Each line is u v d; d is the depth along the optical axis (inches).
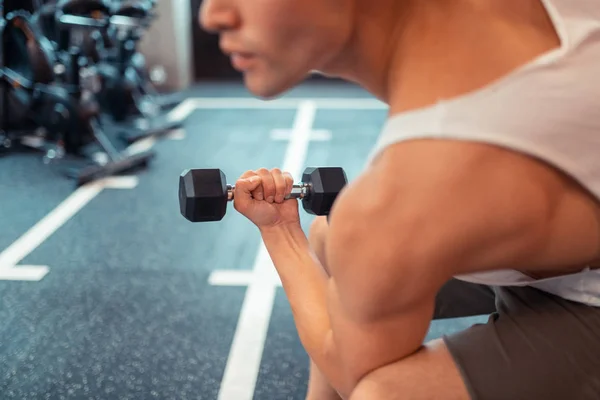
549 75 22.8
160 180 118.6
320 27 23.2
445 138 22.6
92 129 126.0
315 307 30.2
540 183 22.8
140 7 132.3
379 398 25.0
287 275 32.0
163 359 65.2
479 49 23.6
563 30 23.9
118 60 152.3
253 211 33.4
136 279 81.4
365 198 23.4
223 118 165.6
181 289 79.0
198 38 211.8
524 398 25.9
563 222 23.7
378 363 25.9
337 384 28.2
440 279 23.6
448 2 24.4
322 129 153.6
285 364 64.4
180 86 201.2
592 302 27.5
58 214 102.0
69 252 88.7
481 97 22.7
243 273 83.1
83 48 122.7
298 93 194.1
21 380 61.7
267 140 145.2
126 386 61.1
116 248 90.1
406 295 23.7
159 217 101.3
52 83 122.6
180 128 155.5
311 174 35.9
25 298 76.6
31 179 117.3
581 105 22.6
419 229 22.6
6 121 130.6
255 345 67.5
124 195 110.9
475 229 22.5
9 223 98.2
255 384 61.4
